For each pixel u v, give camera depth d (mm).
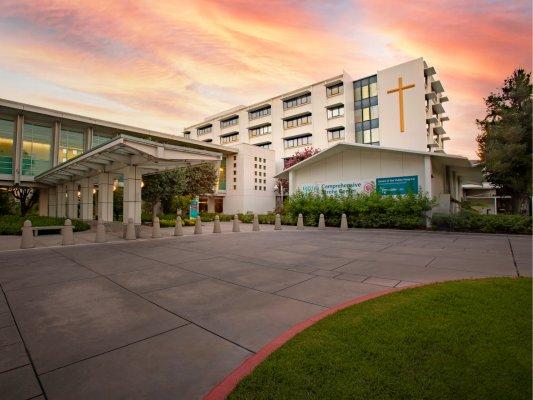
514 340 3285
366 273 6832
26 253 10086
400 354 3041
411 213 17984
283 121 53031
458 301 4488
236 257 9156
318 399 2406
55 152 28188
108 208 18266
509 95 17672
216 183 32875
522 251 9508
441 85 45844
